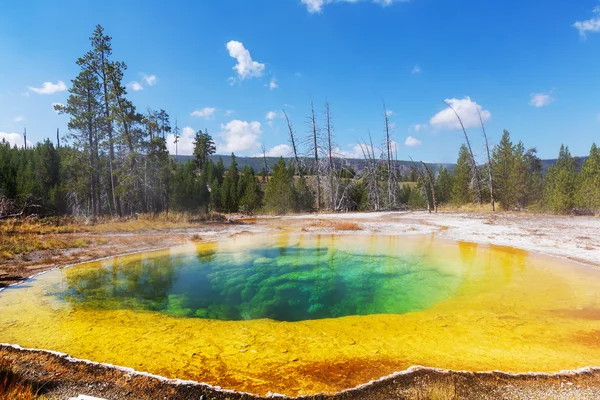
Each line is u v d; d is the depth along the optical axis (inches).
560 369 158.7
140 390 140.8
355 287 322.7
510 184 990.4
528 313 238.5
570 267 356.8
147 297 292.0
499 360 169.0
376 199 1294.3
